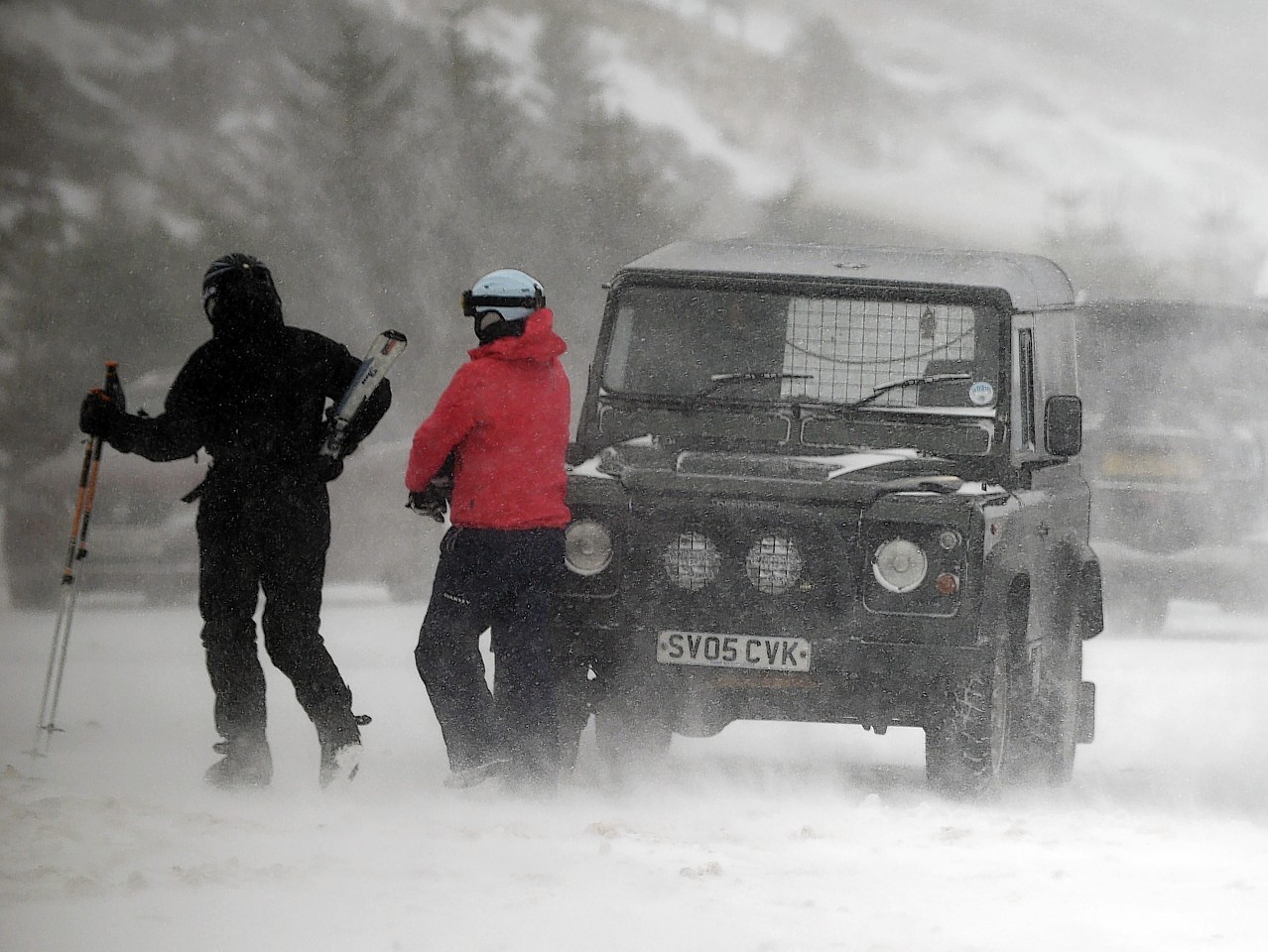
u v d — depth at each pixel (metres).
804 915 20.83
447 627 30.12
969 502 30.84
